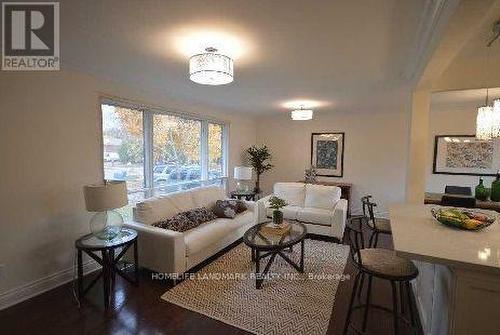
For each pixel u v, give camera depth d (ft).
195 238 9.68
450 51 5.70
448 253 4.40
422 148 9.20
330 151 19.22
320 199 14.76
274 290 8.55
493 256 4.28
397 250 4.53
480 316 4.17
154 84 10.93
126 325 6.88
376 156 17.89
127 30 6.13
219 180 17.84
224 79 7.36
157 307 7.64
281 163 20.92
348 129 18.60
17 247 7.83
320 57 7.64
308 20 5.57
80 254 7.88
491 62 8.06
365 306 6.69
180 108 13.98
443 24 4.67
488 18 5.48
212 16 5.46
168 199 11.41
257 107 16.24
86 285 8.90
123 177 11.27
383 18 5.43
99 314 7.32
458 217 5.86
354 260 6.23
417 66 7.58
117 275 9.47
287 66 8.45
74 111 9.12
